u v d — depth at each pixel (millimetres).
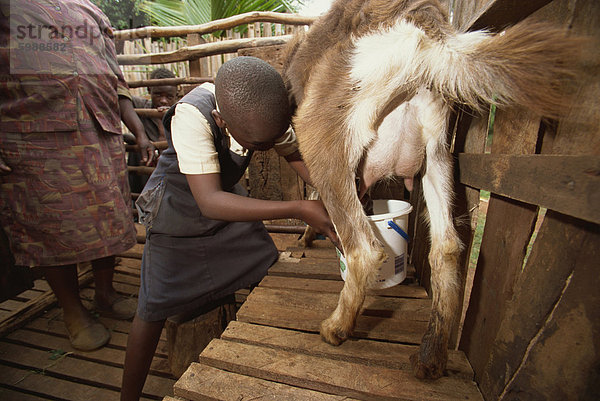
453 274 1220
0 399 1991
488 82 1049
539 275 872
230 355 1315
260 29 4910
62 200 1817
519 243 1043
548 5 946
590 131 703
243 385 1196
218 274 1799
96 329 2332
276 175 2848
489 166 1152
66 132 1768
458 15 1512
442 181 1332
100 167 1926
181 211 1646
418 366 1157
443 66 1133
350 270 1298
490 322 1182
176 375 1997
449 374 1202
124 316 2611
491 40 1017
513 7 1002
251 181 2928
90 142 1864
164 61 3170
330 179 1359
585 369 706
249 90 1128
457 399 1084
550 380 793
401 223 1586
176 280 1679
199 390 1176
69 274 2205
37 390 2041
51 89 1691
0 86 1641
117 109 2105
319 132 1388
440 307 1188
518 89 917
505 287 1104
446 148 1378
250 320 1566
